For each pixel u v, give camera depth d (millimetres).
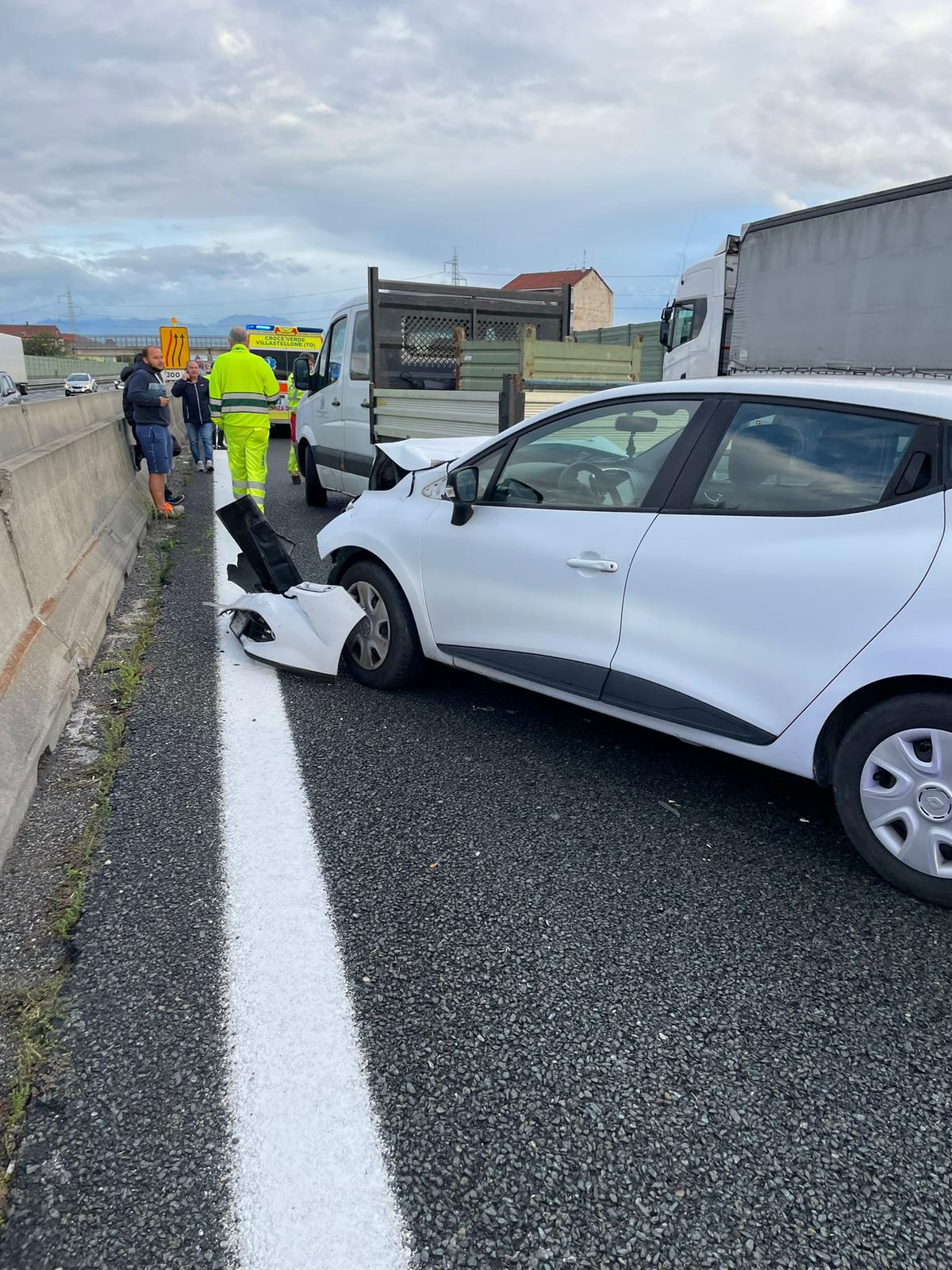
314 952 2525
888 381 3002
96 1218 1735
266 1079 2080
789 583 2887
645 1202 1811
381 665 4574
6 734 3244
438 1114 2006
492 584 3889
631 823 3311
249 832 3146
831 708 2842
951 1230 1765
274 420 19469
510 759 3832
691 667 3178
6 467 4297
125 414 9461
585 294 68938
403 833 3188
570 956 2557
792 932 2695
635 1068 2154
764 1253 1712
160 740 3893
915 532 2648
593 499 3568
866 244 10344
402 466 5477
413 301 8367
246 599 5008
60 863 2898
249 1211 1763
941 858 2729
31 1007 2262
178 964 2457
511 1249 1707
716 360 13391
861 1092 2102
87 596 5145
